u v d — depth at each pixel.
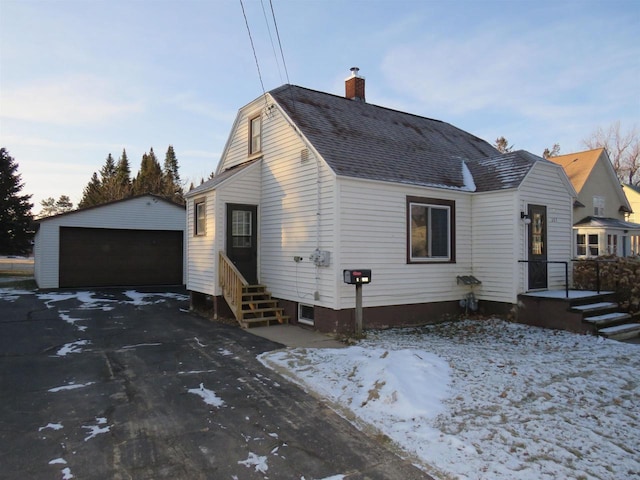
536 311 10.04
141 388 5.72
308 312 10.19
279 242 10.99
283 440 4.26
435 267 10.66
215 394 5.51
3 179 30.17
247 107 12.65
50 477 3.55
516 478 3.49
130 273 19.94
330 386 5.68
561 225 11.62
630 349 7.80
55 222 18.45
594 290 11.11
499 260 10.80
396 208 10.02
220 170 14.34
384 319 9.80
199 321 10.80
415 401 4.98
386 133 12.37
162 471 3.67
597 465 3.70
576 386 5.63
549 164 11.22
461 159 12.95
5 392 5.55
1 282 20.83
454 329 9.88
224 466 3.76
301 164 10.23
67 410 4.97
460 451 3.94
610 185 27.92
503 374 6.09
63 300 14.62
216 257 11.15
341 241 9.16
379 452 4.03
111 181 47.72
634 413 4.82
